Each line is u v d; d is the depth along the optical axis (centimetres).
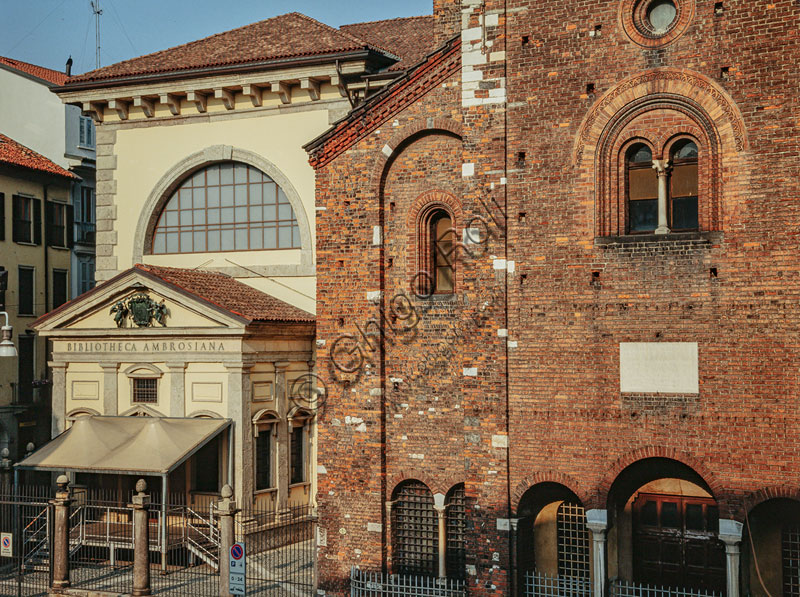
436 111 2462
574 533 2344
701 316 2142
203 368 2972
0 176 4206
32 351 4394
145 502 2570
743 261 2112
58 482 2683
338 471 2520
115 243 3531
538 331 2278
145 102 3441
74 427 2995
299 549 3022
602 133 2239
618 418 2203
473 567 2316
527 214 2300
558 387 2255
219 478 2944
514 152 2317
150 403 3052
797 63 2075
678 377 2158
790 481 2061
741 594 2184
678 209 2208
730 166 2130
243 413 2916
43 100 4669
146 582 2541
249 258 3378
